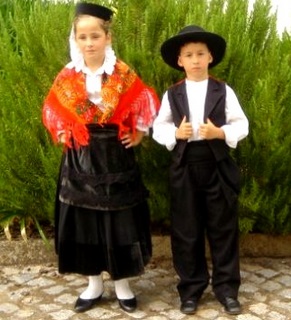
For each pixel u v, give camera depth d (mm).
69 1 3723
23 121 3719
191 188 3096
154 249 3852
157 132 3096
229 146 3090
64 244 3092
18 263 3854
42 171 3779
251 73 3520
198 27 3020
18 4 4270
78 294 3473
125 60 3432
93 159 2992
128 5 3520
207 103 3035
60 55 3529
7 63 3693
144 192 3148
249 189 3574
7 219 3885
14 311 3299
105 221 3033
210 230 3191
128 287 3330
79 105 2979
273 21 3709
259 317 3193
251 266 3785
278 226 3768
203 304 3311
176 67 3180
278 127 3418
